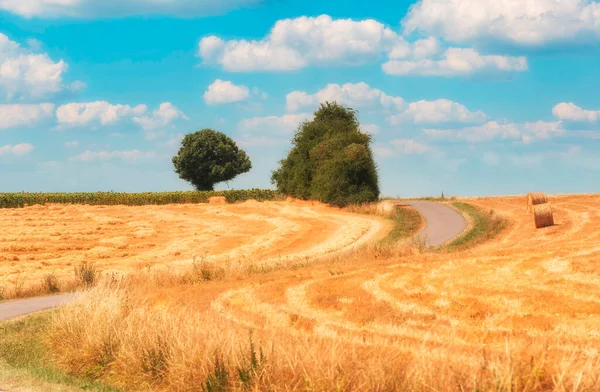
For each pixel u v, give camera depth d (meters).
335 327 15.39
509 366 9.55
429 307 17.47
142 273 28.33
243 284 23.58
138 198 79.38
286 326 15.71
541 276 21.02
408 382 9.74
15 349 15.03
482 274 22.00
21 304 22.72
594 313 15.86
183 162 105.75
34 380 11.77
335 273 25.09
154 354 12.40
